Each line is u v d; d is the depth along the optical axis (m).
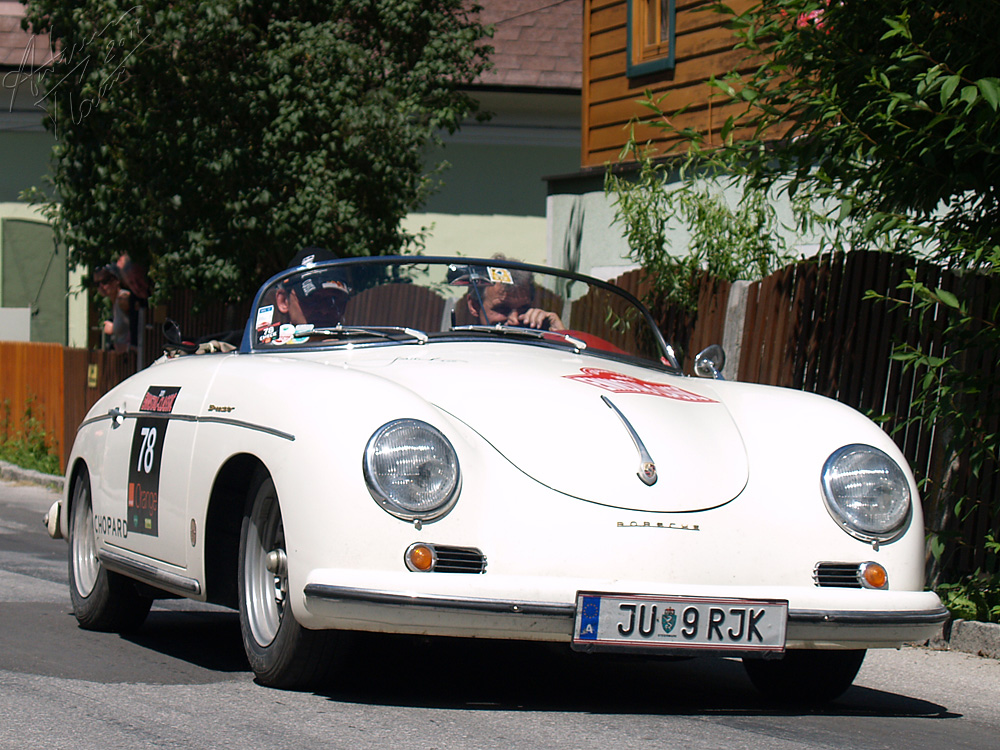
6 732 4.47
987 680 6.29
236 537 5.57
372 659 5.97
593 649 4.61
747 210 10.63
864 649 5.41
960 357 7.43
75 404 15.89
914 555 5.13
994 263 6.80
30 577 8.61
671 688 5.78
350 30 14.20
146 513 5.98
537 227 23.78
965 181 7.03
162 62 12.55
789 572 4.90
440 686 5.42
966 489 7.46
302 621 4.71
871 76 7.08
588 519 4.70
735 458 5.15
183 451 5.66
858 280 8.40
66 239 13.87
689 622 4.68
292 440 4.83
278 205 13.10
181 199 13.05
